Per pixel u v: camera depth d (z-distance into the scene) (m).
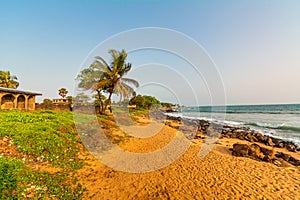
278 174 7.43
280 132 20.75
